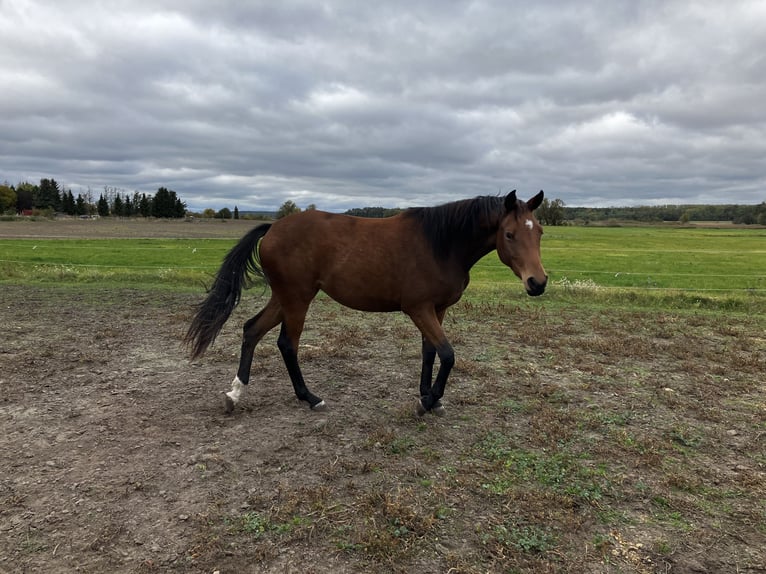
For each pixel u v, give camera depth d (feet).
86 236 107.96
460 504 8.82
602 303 31.50
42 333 20.85
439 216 11.82
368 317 26.04
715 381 16.12
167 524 8.11
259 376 16.01
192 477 9.55
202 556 7.39
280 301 12.90
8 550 7.44
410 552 7.50
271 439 11.32
